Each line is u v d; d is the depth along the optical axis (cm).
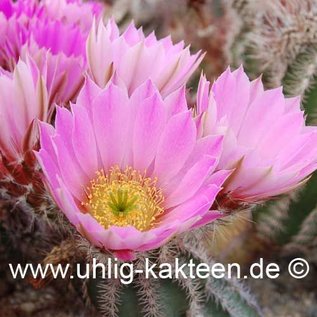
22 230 42
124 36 33
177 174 28
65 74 33
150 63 31
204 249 37
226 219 31
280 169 29
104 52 30
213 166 26
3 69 34
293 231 46
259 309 38
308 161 28
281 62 46
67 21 38
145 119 28
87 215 24
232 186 28
